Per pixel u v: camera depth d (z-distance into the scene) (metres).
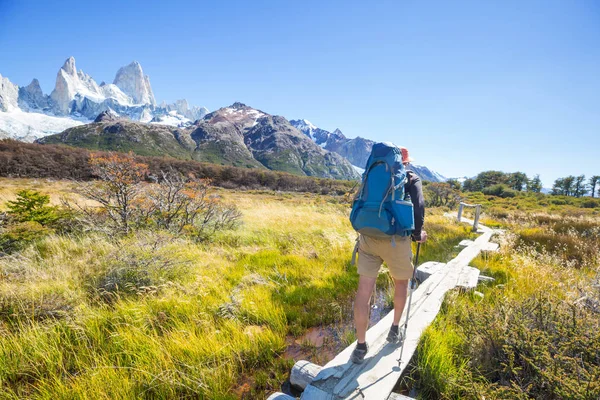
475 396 2.41
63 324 3.38
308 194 58.03
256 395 2.73
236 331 3.45
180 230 7.96
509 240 8.91
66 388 2.51
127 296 4.18
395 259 2.64
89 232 7.12
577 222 14.53
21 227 6.66
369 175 2.61
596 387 2.11
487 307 3.69
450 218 16.69
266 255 6.85
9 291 3.88
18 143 71.88
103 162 7.64
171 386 2.62
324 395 2.38
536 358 2.54
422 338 3.16
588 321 2.95
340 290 5.05
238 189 68.19
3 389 2.54
